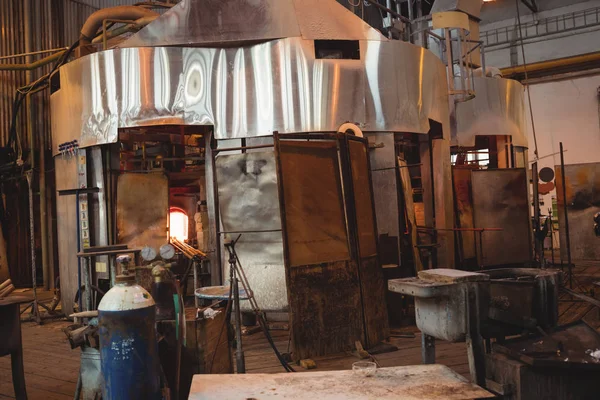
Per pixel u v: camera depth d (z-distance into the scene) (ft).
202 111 21.86
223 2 21.80
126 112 22.09
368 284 18.10
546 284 10.94
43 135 39.50
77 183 23.94
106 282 23.53
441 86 25.93
